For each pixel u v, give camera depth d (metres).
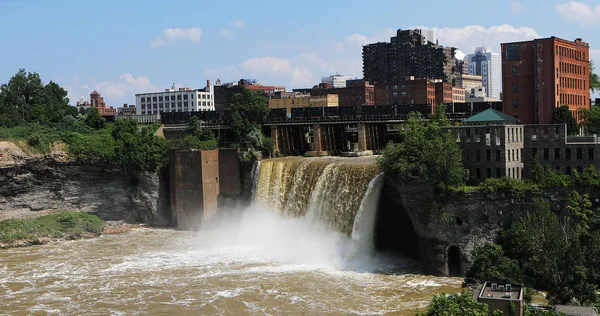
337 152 146.62
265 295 85.56
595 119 122.75
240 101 153.25
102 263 104.88
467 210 91.62
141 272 98.56
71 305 83.75
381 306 79.62
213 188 133.50
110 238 125.62
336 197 110.19
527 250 80.81
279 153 148.12
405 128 129.38
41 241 121.56
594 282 75.75
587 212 85.62
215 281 92.56
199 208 131.88
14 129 134.50
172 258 107.25
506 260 83.38
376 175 103.75
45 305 84.00
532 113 128.12
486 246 87.00
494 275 80.56
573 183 87.06
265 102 154.25
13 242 119.12
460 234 92.19
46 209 132.75
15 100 168.88
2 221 126.44
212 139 150.12
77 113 173.75
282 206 123.50
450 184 93.12
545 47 124.50
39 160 128.75
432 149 94.19
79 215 132.12
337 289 87.50
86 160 132.62
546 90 124.75
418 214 94.94
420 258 101.44
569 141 95.44
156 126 156.75
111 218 138.50
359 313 77.25
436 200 93.31
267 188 126.69
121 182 137.75
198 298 85.06
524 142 97.50
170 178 136.38
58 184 132.88
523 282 78.94
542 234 76.94
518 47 128.62
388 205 105.75
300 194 119.31
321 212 112.88
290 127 154.00
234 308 80.94
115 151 134.88
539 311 62.53
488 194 90.31
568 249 74.19
